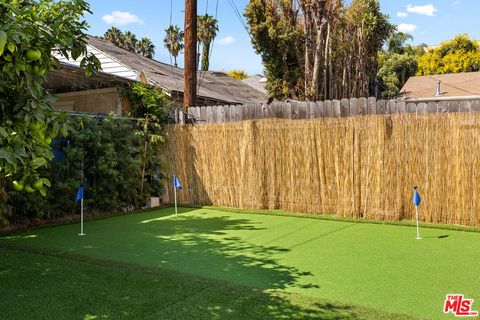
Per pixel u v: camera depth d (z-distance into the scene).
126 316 3.60
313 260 5.32
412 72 33.91
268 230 7.31
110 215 9.11
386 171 7.98
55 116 2.93
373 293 4.08
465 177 7.30
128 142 9.70
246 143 9.62
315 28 16.00
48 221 8.27
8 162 2.55
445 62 33.53
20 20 2.69
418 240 6.34
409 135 7.77
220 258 5.48
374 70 26.73
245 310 3.67
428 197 7.65
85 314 3.66
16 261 5.35
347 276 4.64
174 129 10.63
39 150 2.81
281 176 9.27
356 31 22.12
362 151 8.23
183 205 10.35
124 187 9.55
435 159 7.57
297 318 3.49
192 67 11.05
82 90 11.58
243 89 23.45
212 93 16.27
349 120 8.36
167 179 10.76
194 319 3.50
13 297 4.08
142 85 10.79
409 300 3.88
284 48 21.44
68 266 5.09
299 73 21.30
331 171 8.62
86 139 8.66
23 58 2.70
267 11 21.30
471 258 5.29
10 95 2.81
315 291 4.16
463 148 7.31
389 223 7.67
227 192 9.96
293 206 9.12
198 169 10.36
